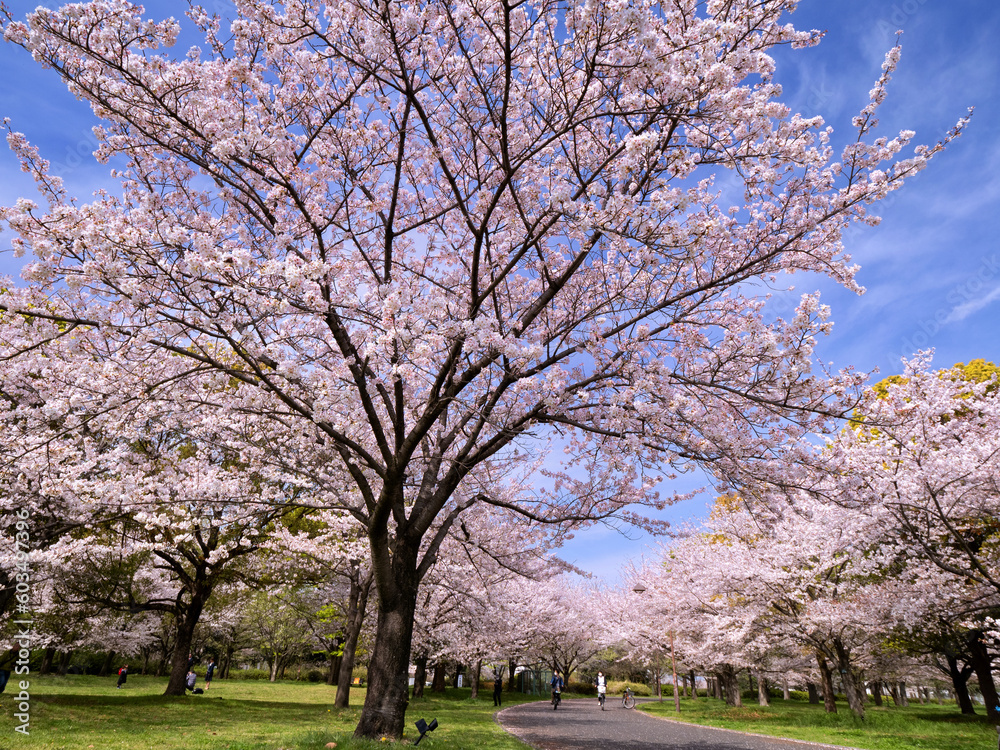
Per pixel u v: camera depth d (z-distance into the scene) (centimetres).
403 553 881
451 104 750
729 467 808
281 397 707
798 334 698
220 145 614
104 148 754
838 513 1268
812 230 760
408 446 804
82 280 568
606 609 3350
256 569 1741
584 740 1280
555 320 962
